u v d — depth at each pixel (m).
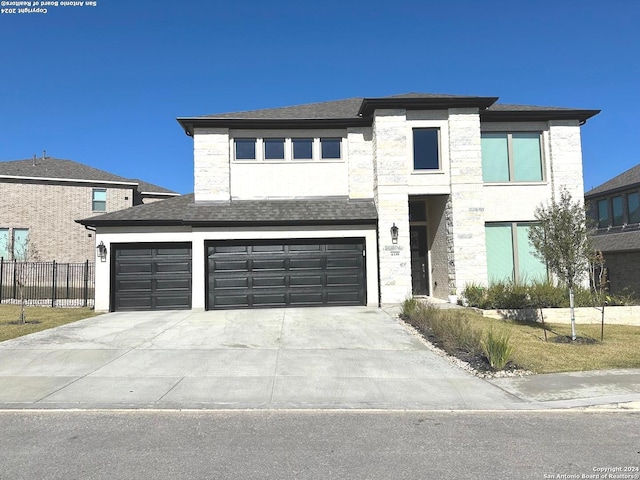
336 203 16.84
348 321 12.85
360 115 16.92
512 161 16.86
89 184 27.06
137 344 10.27
